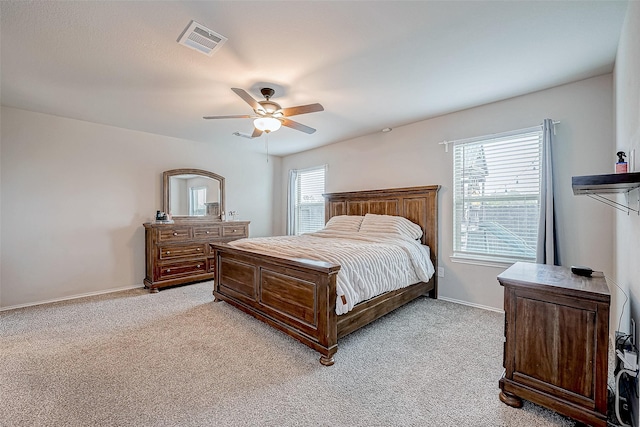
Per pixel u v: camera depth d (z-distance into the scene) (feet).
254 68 8.21
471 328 9.34
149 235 13.87
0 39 6.77
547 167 9.33
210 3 5.65
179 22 6.23
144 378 6.54
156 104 10.90
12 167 11.35
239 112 11.81
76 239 12.80
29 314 10.57
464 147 11.89
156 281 13.64
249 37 6.77
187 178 16.16
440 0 5.60
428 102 10.85
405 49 7.32
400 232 12.24
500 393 5.84
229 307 11.35
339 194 16.20
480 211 11.45
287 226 19.97
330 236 13.64
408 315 10.50
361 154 15.69
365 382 6.45
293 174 19.79
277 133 15.05
